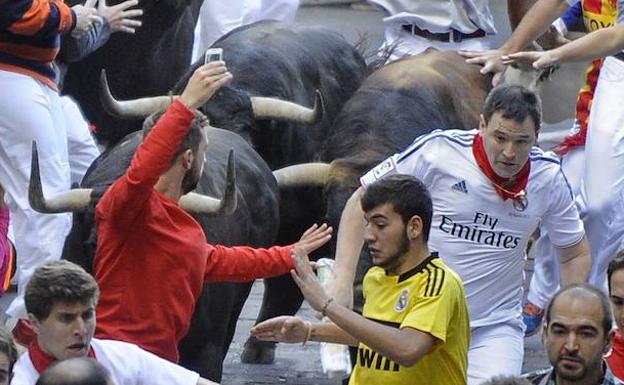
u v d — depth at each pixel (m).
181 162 19.05
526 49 26.09
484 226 20.38
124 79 29.17
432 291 17.36
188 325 19.47
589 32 25.41
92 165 22.97
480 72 25.38
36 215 23.28
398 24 27.89
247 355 26.88
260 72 25.69
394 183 17.52
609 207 24.69
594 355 16.22
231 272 19.48
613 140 24.62
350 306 19.34
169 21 28.83
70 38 24.17
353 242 19.72
